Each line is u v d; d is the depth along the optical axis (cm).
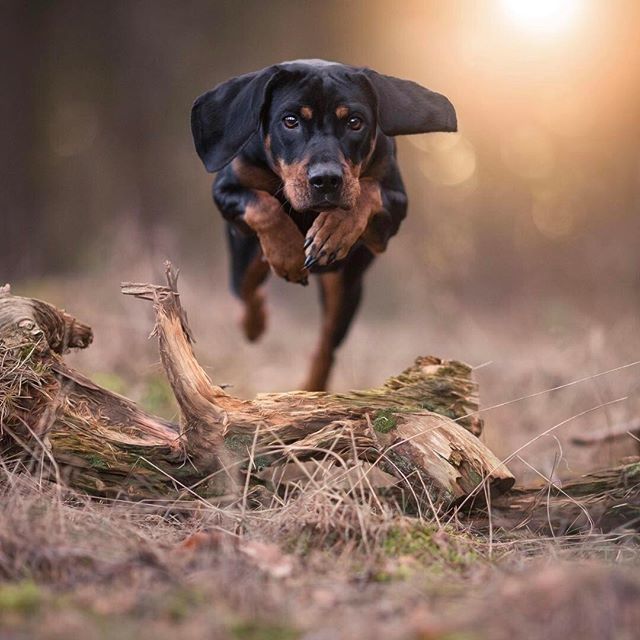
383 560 468
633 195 2241
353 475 561
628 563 479
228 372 1167
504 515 573
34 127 2509
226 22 2650
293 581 436
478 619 375
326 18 2577
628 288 1833
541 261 2189
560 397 951
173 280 589
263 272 877
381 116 670
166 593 404
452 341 1473
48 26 2541
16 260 2194
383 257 2022
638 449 712
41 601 392
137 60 2633
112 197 2558
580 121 2327
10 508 477
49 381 574
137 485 556
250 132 662
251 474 559
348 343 1446
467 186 2392
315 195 638
